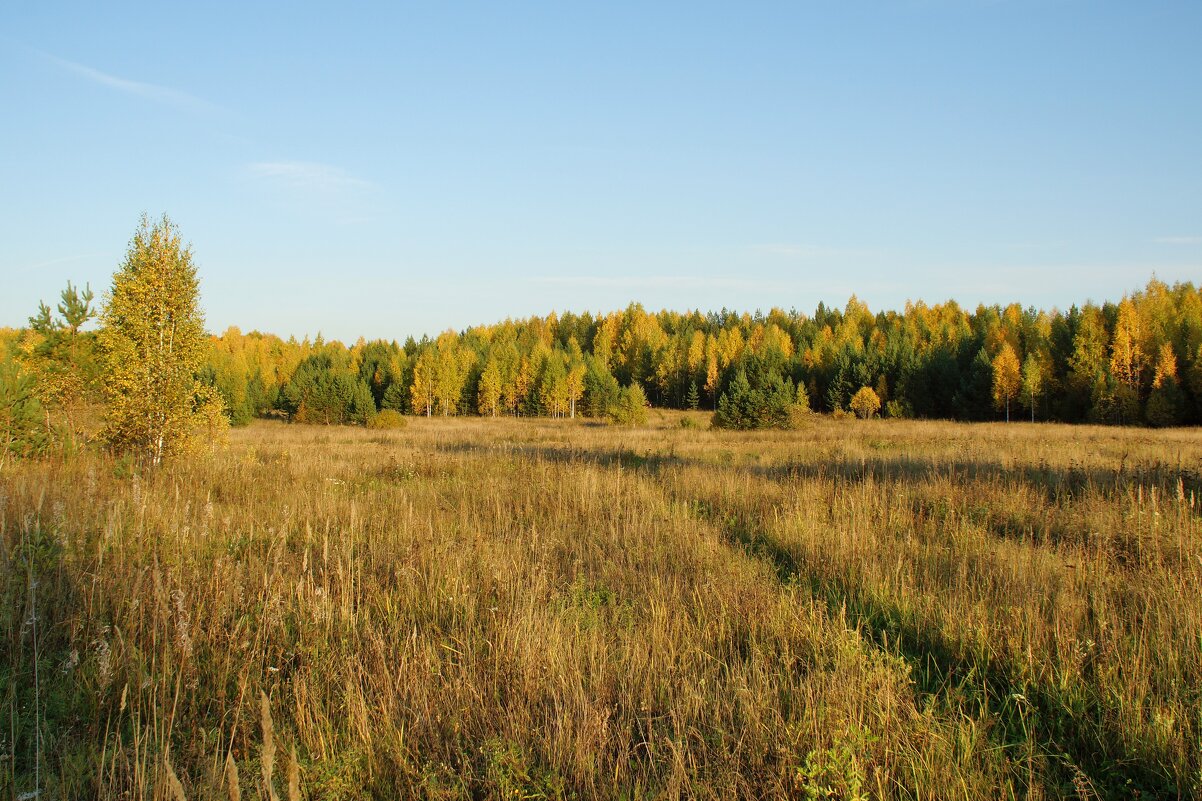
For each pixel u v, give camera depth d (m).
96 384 14.95
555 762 3.54
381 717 3.94
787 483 11.60
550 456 17.17
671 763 3.42
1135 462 12.77
